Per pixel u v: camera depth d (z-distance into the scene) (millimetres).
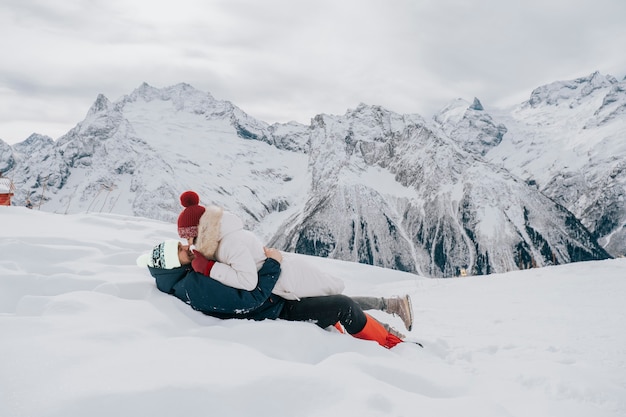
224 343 2783
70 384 1984
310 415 1968
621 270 7715
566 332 4332
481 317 5359
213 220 3443
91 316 3033
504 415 2104
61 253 5105
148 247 6562
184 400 1949
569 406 2508
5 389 1916
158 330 3020
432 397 2482
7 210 8445
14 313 3438
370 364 2600
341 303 3486
